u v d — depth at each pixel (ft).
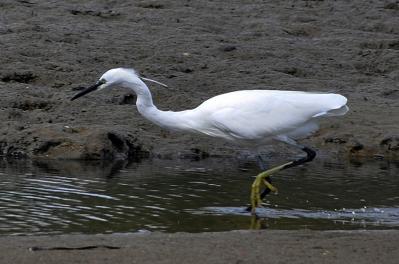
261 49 75.20
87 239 32.07
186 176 47.50
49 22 78.54
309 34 83.56
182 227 36.65
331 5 92.17
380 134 57.41
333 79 70.23
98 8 84.94
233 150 55.06
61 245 30.91
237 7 89.81
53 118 57.21
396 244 32.04
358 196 43.47
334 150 55.98
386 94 67.31
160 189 43.78
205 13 86.33
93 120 57.62
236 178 47.34
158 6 88.12
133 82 40.42
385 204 41.96
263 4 91.40
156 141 55.31
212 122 40.45
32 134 53.01
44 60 67.87
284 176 48.42
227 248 30.94
